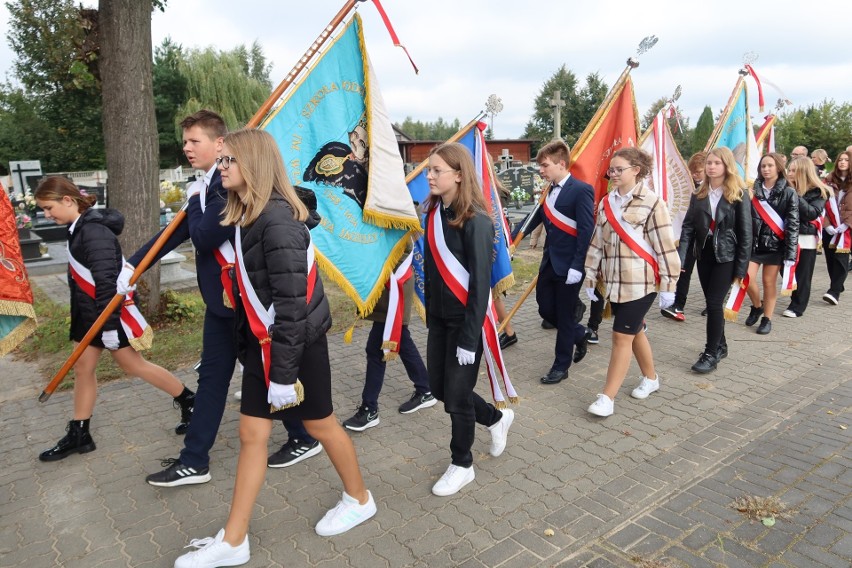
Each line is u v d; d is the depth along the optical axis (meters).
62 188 3.57
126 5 6.61
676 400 4.50
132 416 4.47
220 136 3.19
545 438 3.93
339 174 4.04
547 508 3.12
